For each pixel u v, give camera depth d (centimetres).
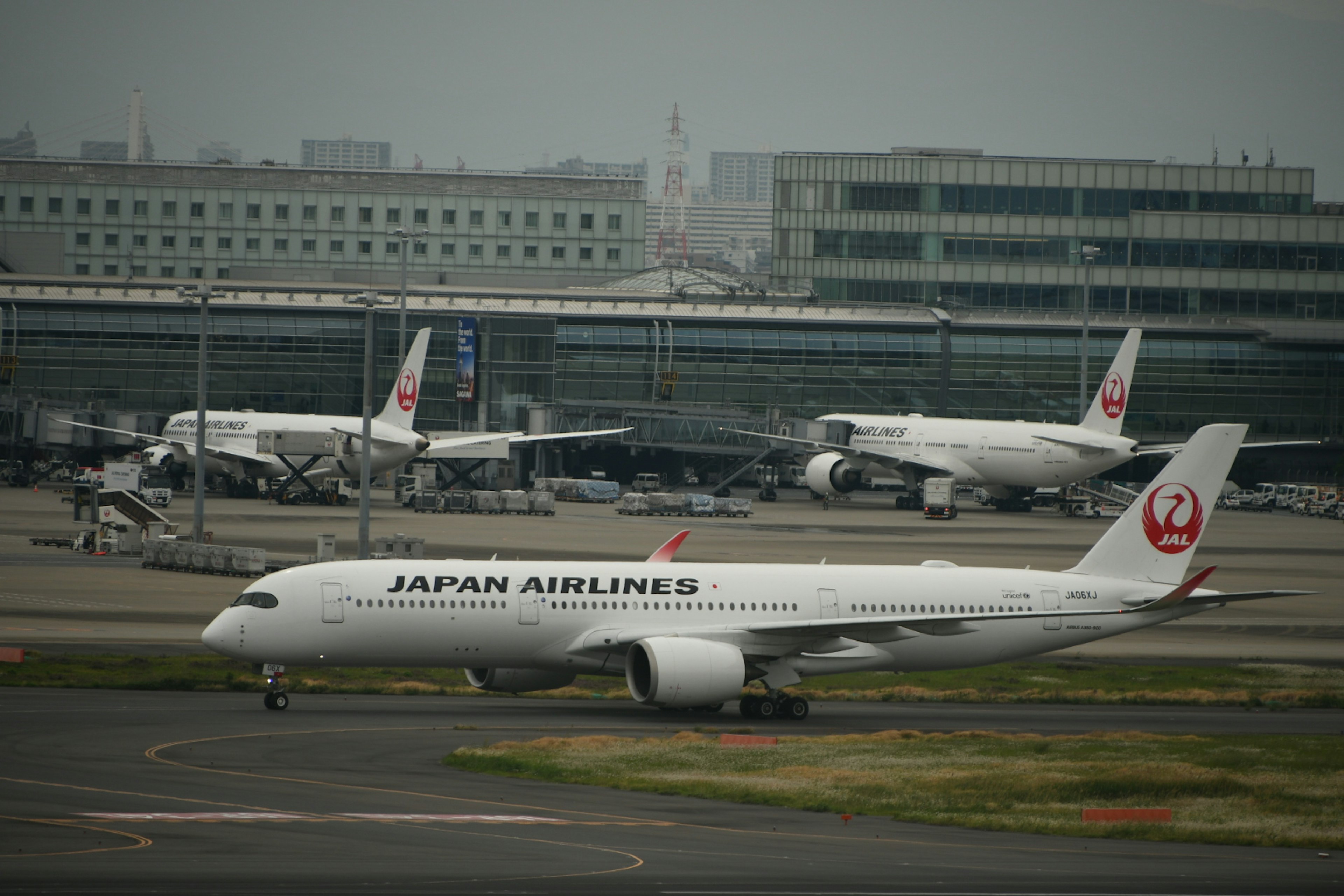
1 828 4728
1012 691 10169
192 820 4962
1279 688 10362
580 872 4347
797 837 5125
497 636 8331
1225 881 4650
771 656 8581
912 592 9025
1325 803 6084
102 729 7106
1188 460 9544
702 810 5612
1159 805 6019
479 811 5341
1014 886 4434
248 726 7425
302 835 4753
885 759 6800
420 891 4022
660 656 8069
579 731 7700
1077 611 9069
